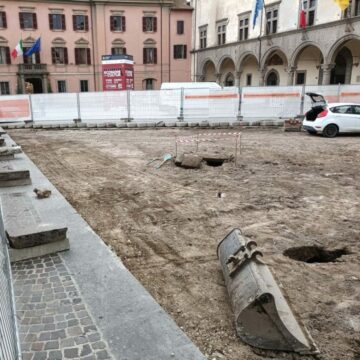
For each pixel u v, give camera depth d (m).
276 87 22.80
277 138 16.75
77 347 2.94
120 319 3.31
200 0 42.31
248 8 34.25
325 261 5.04
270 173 9.67
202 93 23.47
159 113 23.88
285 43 30.58
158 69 45.50
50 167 10.57
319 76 30.16
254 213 6.56
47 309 3.45
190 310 3.63
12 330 2.50
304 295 3.94
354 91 22.14
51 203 6.63
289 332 3.03
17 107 23.03
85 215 6.43
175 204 7.05
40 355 2.84
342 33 25.66
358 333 3.32
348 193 7.82
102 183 8.63
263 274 3.61
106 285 3.89
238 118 23.44
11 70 41.78
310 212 6.62
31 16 41.25
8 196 7.05
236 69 36.75
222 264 4.18
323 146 14.29
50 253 4.62
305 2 28.53
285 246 5.20
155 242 5.31
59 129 21.67
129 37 44.28
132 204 7.05
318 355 3.02
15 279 4.00
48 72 42.56
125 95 23.64
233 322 3.43
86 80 44.22
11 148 11.08
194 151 12.84
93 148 14.07
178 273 4.39
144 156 12.08
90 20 43.19
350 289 4.08
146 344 2.99
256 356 3.00
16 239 4.39
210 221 6.16
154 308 3.50
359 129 17.16
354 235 5.61
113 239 5.41
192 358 2.85
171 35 45.00
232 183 8.62
